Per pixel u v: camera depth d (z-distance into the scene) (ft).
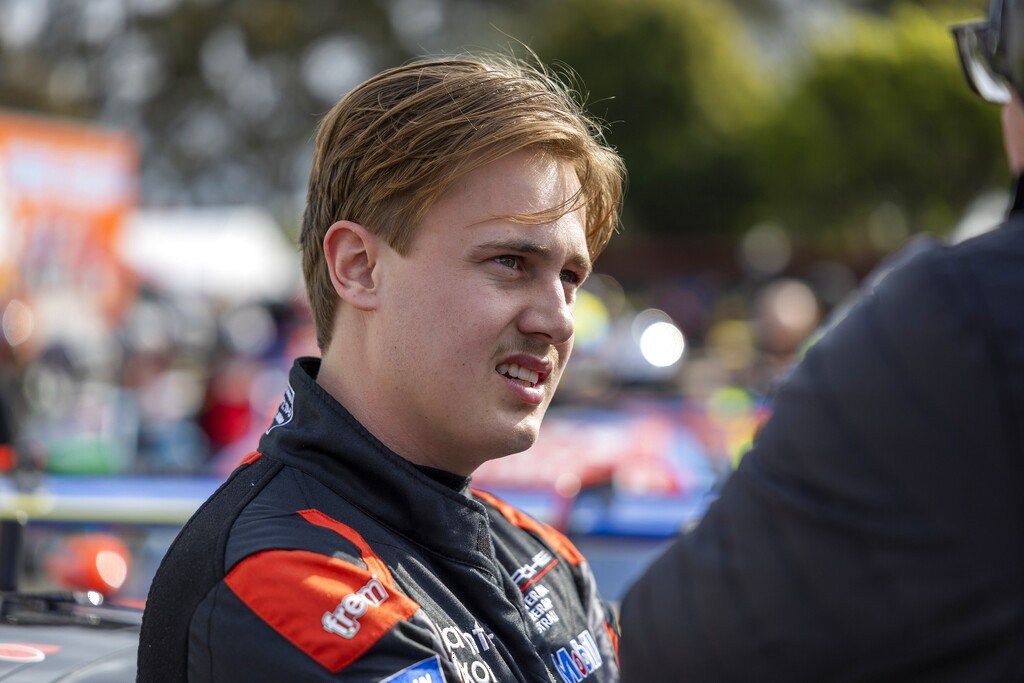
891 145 65.57
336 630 3.39
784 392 2.94
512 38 4.95
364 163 3.93
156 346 28.99
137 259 49.83
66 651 4.54
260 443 4.16
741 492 2.89
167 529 10.14
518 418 3.97
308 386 4.04
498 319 3.86
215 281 50.49
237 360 24.59
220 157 89.61
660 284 64.28
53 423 24.16
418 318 3.88
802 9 97.30
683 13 82.53
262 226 54.13
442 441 4.00
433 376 3.89
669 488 11.24
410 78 4.00
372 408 4.04
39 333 29.60
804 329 20.07
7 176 29.91
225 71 89.97
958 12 69.92
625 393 17.98
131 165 32.83
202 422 23.11
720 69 83.35
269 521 3.62
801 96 70.18
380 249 3.95
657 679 2.89
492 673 3.72
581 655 4.31
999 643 2.54
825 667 2.67
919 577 2.60
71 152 31.30
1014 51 2.95
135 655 4.58
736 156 79.41
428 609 3.67
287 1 88.33
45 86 74.18
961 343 2.68
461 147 3.79
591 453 11.24
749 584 2.77
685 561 2.92
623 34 81.61
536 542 4.60
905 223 66.44
